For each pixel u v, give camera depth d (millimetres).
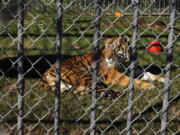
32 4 7355
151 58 12758
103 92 9398
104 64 10734
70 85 10070
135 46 5699
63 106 8719
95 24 5672
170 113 8352
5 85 10086
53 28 15977
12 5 6059
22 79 6023
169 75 5746
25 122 7742
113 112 8438
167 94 5832
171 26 5570
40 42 14711
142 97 9336
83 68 10508
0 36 14500
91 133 6074
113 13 10578
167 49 5672
